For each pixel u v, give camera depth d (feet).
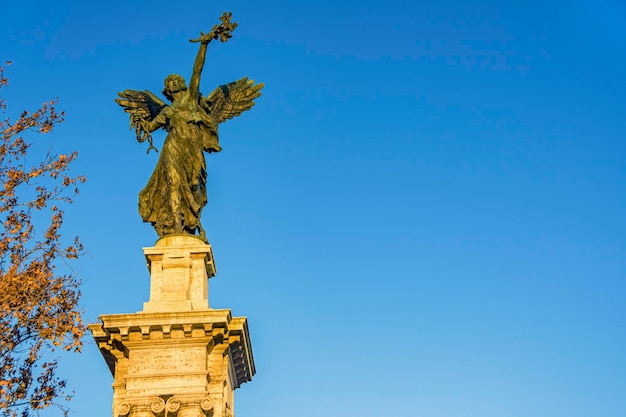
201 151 124.16
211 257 118.42
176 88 127.13
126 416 107.34
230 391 117.08
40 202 113.70
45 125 116.06
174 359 109.70
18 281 107.34
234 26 124.26
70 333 109.29
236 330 111.04
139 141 125.90
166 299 113.29
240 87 131.54
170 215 119.85
